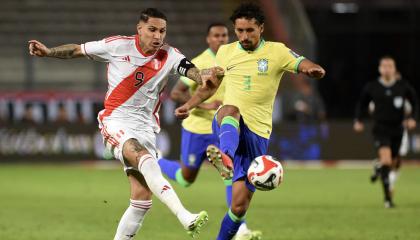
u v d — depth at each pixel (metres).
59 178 66.25
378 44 122.06
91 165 80.62
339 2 120.44
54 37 102.62
